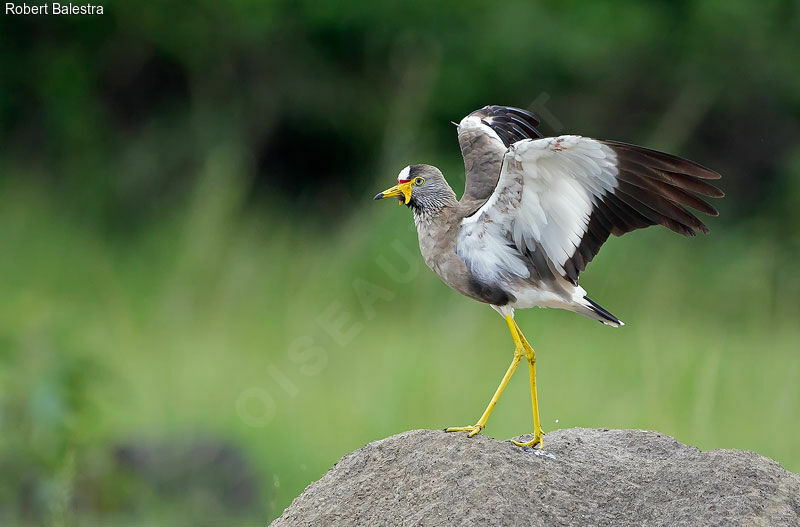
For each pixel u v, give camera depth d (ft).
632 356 46.96
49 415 35.76
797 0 70.23
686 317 54.90
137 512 36.24
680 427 41.60
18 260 60.90
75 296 57.62
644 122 70.90
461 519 20.45
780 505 20.84
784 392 43.93
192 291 53.93
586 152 23.09
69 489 34.04
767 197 70.79
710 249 60.80
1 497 34.63
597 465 22.24
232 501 37.27
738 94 70.95
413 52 66.54
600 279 55.36
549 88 70.33
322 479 23.18
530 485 21.24
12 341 38.14
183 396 43.73
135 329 51.13
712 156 72.28
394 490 21.86
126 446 37.96
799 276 59.26
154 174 69.21
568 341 49.16
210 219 56.90
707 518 20.56
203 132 69.41
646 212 23.94
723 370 45.47
